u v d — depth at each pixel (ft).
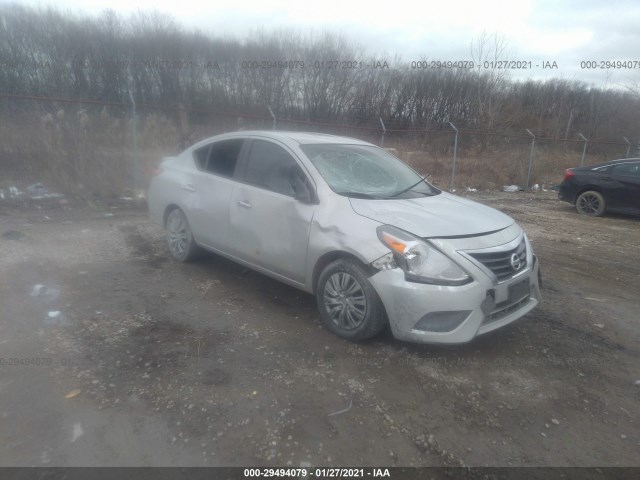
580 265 21.02
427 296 10.79
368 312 11.60
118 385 10.03
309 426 9.11
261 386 10.27
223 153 16.39
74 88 59.52
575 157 60.75
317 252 12.59
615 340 13.44
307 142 14.75
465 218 12.51
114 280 15.94
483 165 51.08
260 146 15.24
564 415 9.91
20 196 26.53
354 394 10.18
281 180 14.07
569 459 8.65
